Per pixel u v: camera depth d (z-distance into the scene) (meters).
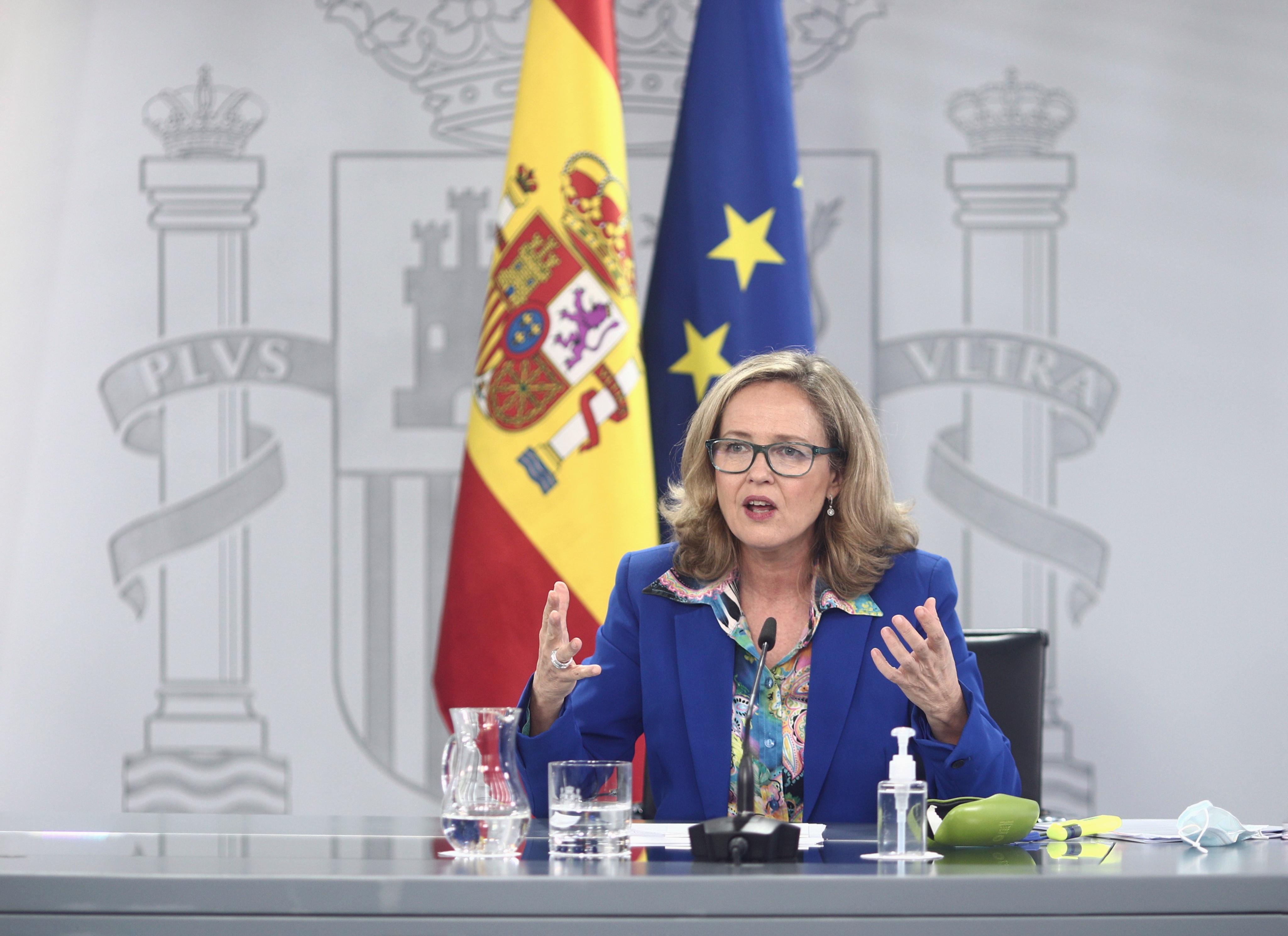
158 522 9.82
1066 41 9.87
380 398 9.87
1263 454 9.70
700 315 8.53
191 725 9.73
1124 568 9.70
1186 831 4.06
